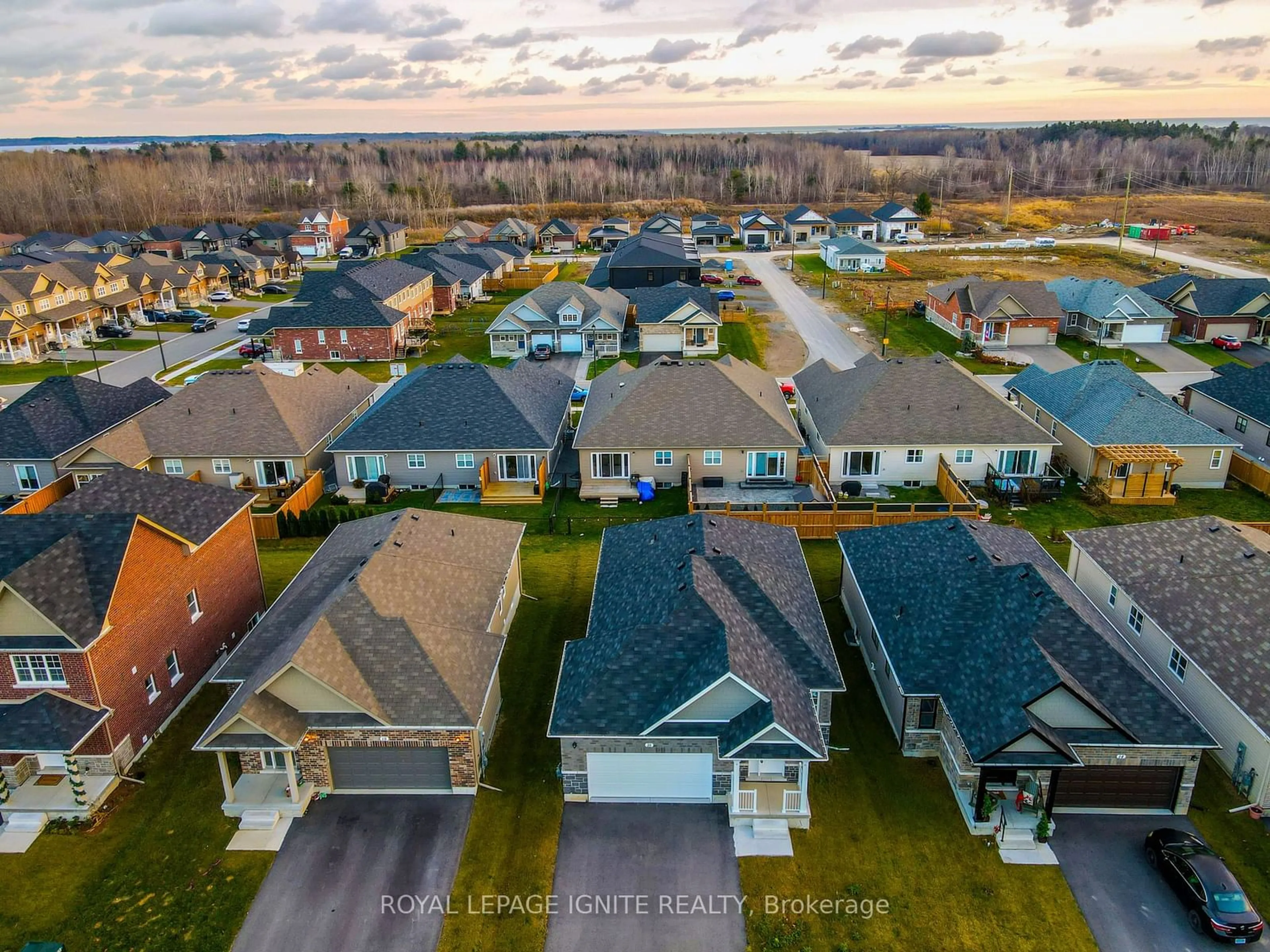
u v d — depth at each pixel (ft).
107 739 81.71
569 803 80.53
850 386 164.96
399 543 96.73
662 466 152.97
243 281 363.76
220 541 102.53
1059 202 608.19
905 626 90.22
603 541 110.73
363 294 256.52
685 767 78.95
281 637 87.10
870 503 144.56
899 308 299.79
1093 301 255.50
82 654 78.23
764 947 65.57
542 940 66.44
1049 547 129.18
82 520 86.02
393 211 572.10
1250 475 152.35
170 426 155.12
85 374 238.48
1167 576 97.40
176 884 71.72
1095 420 154.30
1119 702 77.20
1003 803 78.33
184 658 95.35
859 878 71.61
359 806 80.28
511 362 245.65
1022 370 225.56
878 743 87.71
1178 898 68.69
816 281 355.77
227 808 78.79
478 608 94.02
